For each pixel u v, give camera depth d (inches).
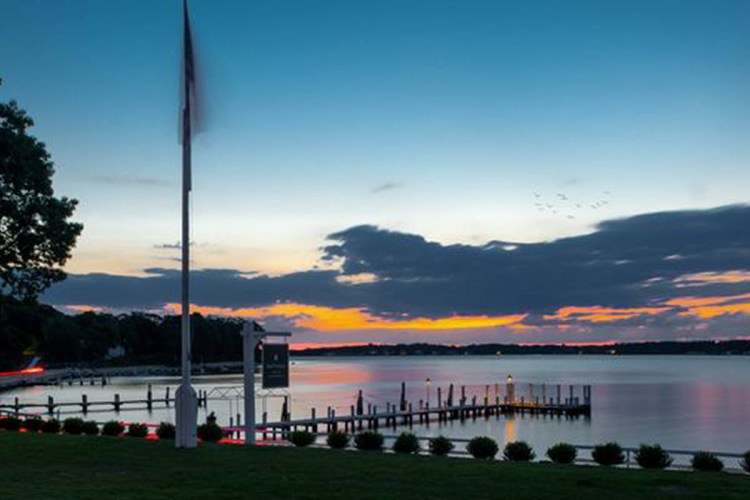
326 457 784.9
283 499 536.4
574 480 625.9
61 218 1546.5
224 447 871.7
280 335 989.8
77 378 6786.4
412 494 556.1
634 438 2461.9
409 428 2982.3
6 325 1926.7
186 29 845.8
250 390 967.0
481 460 802.8
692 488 588.4
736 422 2915.8
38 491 565.6
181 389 847.7
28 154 1501.0
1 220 1504.7
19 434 1026.1
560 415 3361.2
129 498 538.0
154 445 873.5
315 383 6599.4
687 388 5191.9
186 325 846.5
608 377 7391.7
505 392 5152.6
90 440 930.1
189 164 842.2
